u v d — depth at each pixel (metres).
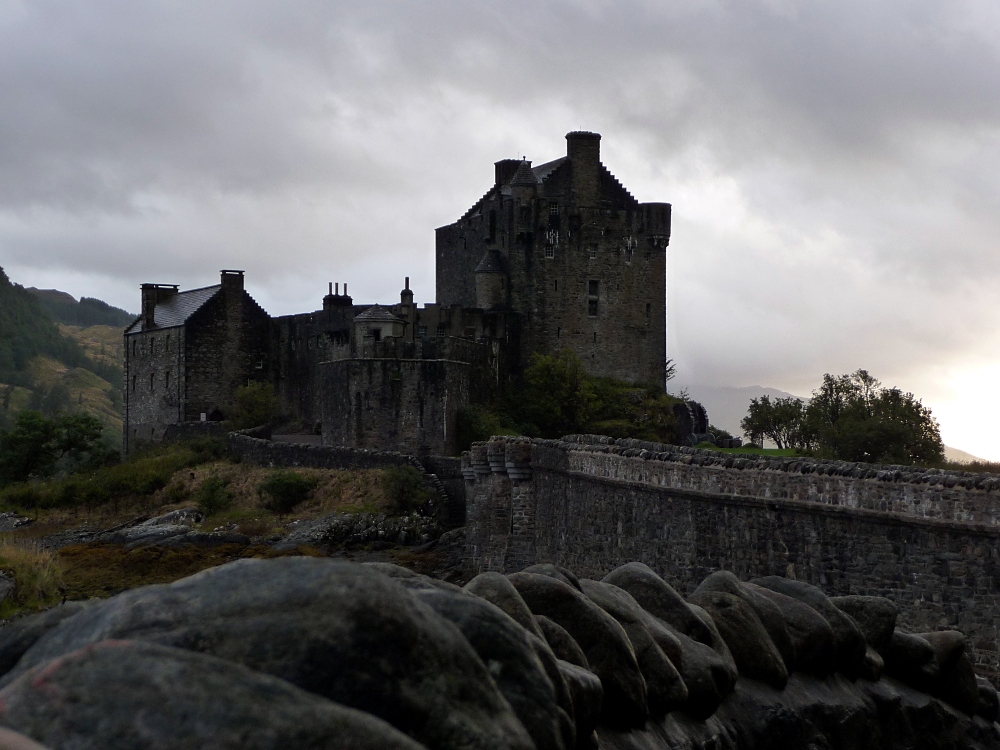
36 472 113.50
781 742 15.59
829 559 31.56
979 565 27.38
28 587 48.25
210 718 6.76
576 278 111.75
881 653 18.55
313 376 119.25
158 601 8.28
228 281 122.62
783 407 95.00
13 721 6.68
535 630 11.75
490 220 114.00
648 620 14.42
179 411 121.19
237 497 90.19
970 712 19.33
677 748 13.62
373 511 80.38
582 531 49.09
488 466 62.75
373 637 8.09
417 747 7.12
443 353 99.00
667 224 113.44
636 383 112.81
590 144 112.50
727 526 36.06
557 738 9.77
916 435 76.12
